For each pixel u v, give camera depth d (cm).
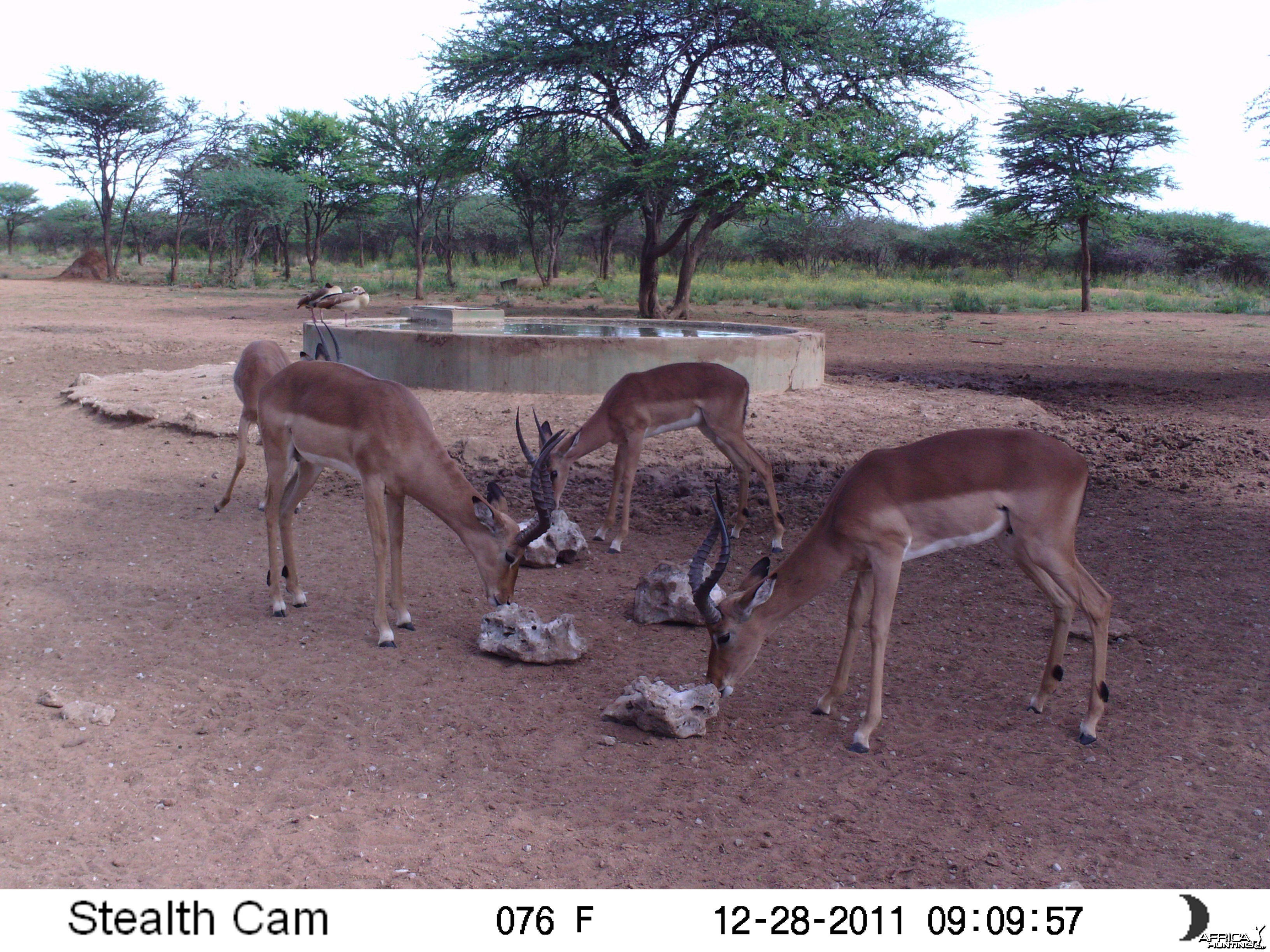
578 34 2372
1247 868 369
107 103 4228
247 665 535
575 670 554
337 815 396
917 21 2469
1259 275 4812
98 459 983
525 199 3672
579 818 404
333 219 4616
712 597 529
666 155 2261
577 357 1142
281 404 586
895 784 436
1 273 4862
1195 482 959
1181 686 528
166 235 5950
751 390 1194
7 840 365
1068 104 3209
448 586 680
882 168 2181
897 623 628
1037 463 453
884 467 461
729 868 370
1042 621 627
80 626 575
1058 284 4578
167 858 360
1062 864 374
